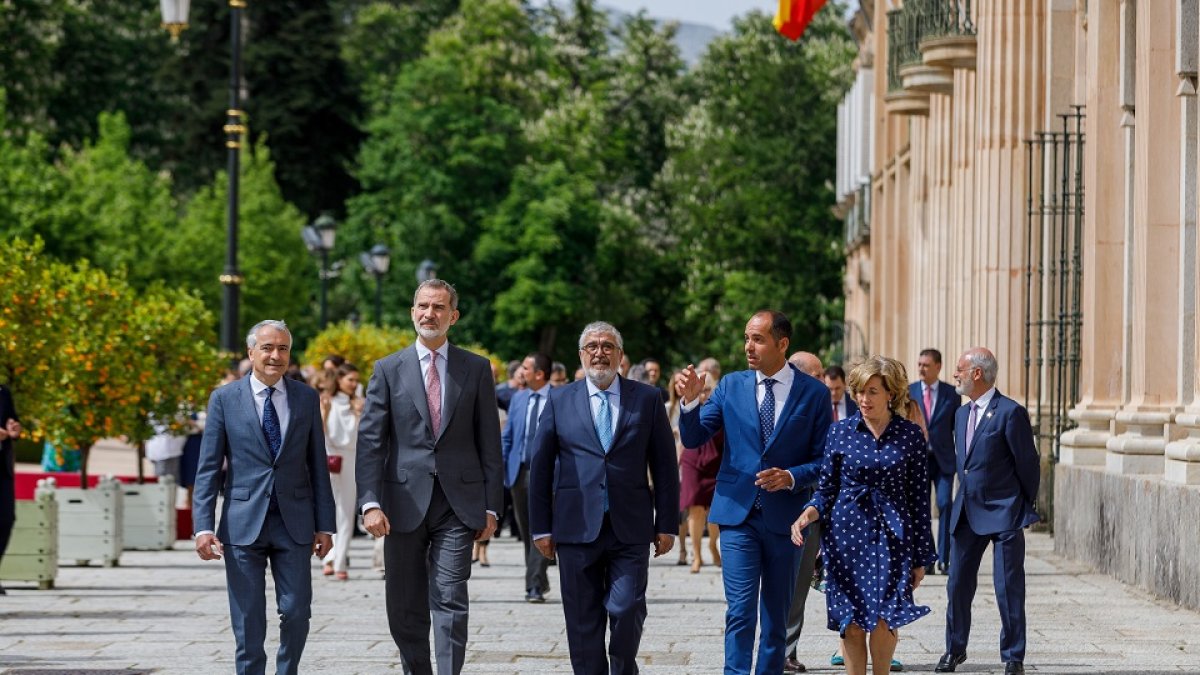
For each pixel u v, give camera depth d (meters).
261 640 18.61
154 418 40.03
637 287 123.56
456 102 118.31
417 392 18.77
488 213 117.75
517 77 136.12
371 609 28.39
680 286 123.12
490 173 118.62
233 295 49.19
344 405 34.12
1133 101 35.00
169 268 106.25
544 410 18.70
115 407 38.09
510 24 136.50
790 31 56.72
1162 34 31.31
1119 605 27.56
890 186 70.50
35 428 35.81
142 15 145.50
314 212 139.00
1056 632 24.53
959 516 21.25
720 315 114.31
